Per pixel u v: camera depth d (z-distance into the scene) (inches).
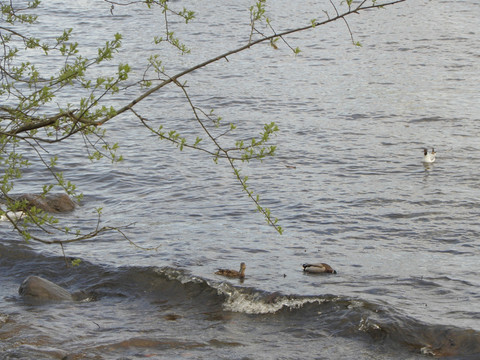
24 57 1835.6
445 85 1601.9
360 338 582.9
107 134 1293.1
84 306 658.2
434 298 649.6
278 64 1834.4
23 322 613.0
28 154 1160.2
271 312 637.3
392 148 1203.9
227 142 1253.1
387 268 728.3
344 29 2201.0
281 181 1047.0
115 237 829.8
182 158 1166.3
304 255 770.2
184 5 2564.0
